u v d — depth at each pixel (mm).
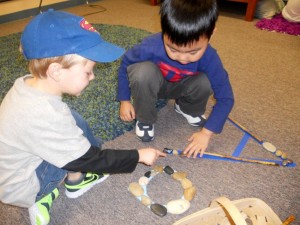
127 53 1095
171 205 871
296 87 1464
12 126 656
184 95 1159
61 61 646
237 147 1098
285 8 2324
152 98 1065
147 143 1132
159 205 871
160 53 1020
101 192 942
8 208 910
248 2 2418
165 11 810
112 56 699
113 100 1368
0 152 692
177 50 832
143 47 1042
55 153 678
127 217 862
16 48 2020
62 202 917
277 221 733
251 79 1544
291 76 1567
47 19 648
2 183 731
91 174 923
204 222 767
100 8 3004
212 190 935
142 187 939
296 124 1204
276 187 940
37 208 826
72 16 677
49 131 652
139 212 875
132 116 1142
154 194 931
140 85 1024
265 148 1076
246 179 970
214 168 1016
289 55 1817
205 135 1030
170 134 1180
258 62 1730
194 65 1017
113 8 2990
